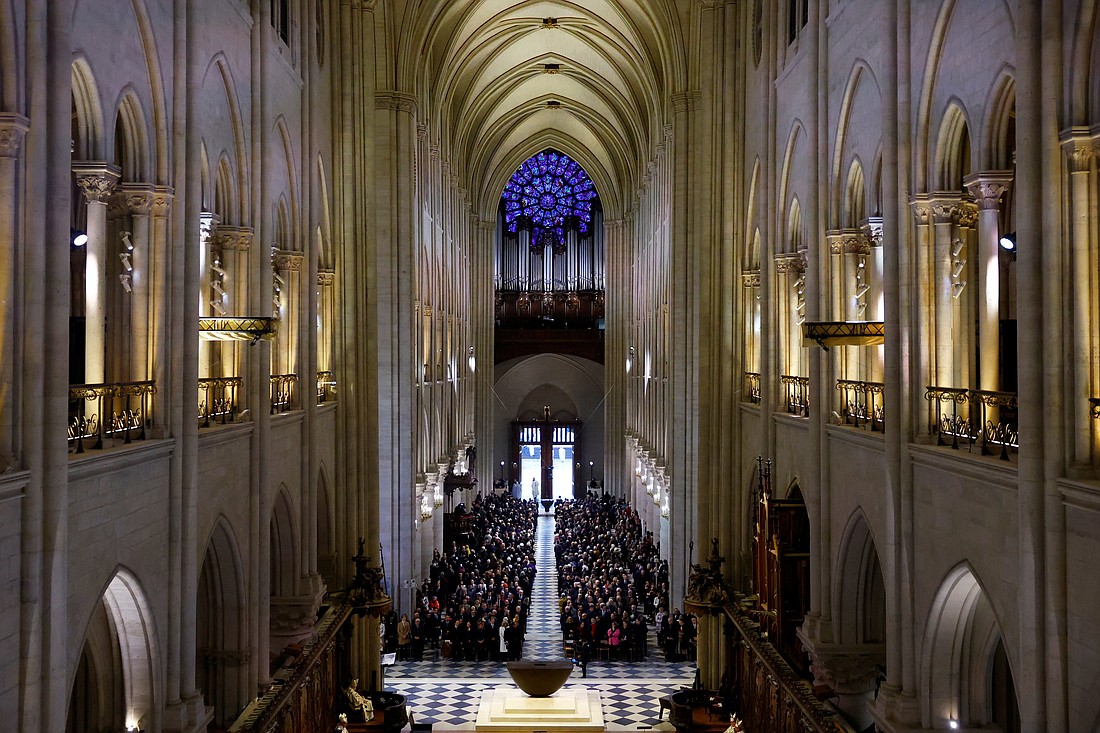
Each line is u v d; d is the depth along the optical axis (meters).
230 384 18.80
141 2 13.90
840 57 18.56
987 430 13.51
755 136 26.16
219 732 17.05
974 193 13.79
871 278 17.70
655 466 45.00
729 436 28.08
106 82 13.05
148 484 13.92
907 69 15.17
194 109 15.34
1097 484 9.96
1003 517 11.86
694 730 24.22
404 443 35.03
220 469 17.06
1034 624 10.78
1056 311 10.62
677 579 34.94
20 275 10.59
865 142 17.59
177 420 14.84
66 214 11.11
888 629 15.44
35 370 10.63
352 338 27.17
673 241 35.12
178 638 14.80
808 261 19.92
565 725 24.97
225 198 18.88
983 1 12.95
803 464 20.97
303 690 21.09
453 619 33.69
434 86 42.38
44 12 10.85
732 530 27.86
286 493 21.44
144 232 14.61
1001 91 12.69
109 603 13.79
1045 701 10.75
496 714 25.45
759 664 22.23
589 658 32.72
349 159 27.08
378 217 34.38
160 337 14.65
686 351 34.75
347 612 25.23
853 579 18.73
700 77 34.16
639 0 38.94
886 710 15.11
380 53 34.09
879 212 17.25
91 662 14.73
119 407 14.56
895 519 15.20
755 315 27.09
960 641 14.38
